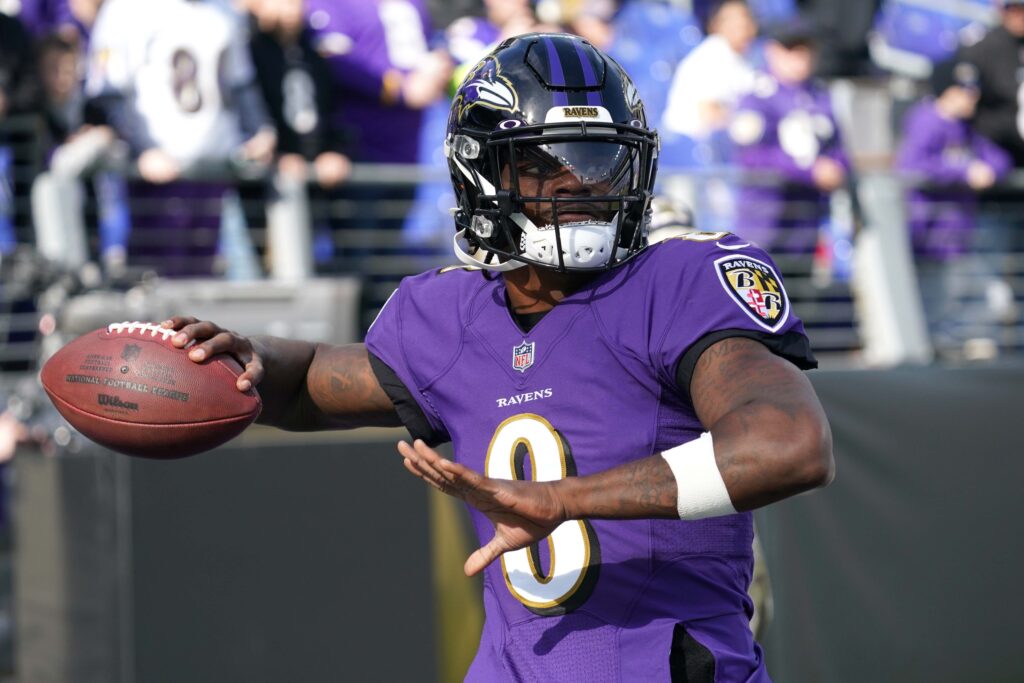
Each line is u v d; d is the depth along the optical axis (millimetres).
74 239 19781
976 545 16797
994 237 26234
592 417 7219
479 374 7660
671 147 24484
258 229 21109
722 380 6578
